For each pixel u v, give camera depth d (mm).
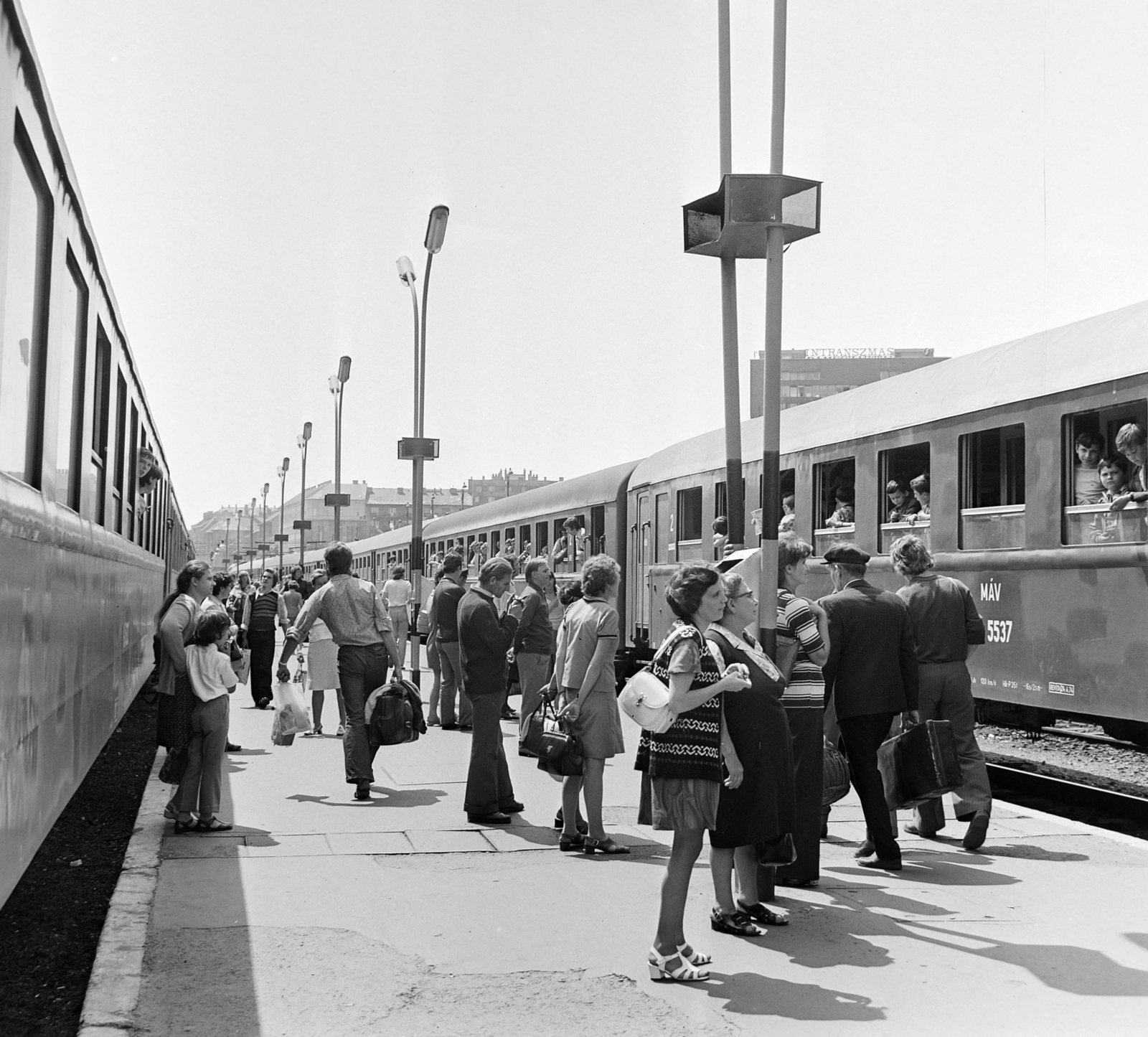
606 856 7773
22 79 5223
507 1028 4793
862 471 12633
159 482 17875
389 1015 4918
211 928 6066
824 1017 4922
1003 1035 4738
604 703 7812
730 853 6070
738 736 5902
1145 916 6406
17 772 5039
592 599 7965
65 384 6949
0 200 4770
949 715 8156
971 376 11227
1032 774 11016
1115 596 9289
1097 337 9781
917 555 8344
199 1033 4707
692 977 5332
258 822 8844
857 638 7453
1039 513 10109
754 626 6746
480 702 8938
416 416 20328
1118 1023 4863
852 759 7527
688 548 17469
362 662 9883
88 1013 4844
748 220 6469
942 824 8516
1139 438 9109
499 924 6203
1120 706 9219
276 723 10516
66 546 6637
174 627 8461
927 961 5637
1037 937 6016
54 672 6148
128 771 12047
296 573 23891
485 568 9141
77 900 7090
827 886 7066
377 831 8531
